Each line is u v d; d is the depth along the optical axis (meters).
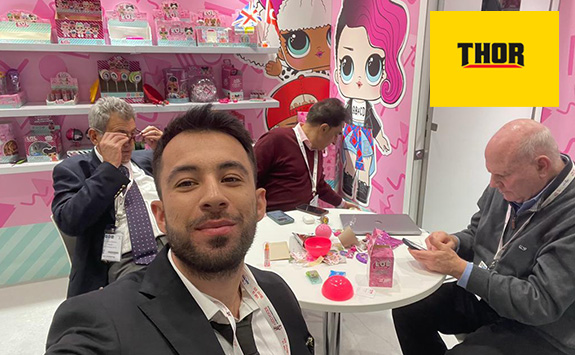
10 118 2.75
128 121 1.85
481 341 1.49
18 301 2.69
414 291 1.42
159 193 0.77
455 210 2.90
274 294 0.97
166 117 3.15
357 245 1.73
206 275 0.72
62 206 1.70
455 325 1.79
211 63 3.19
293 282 1.46
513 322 1.49
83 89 2.90
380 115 3.00
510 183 1.42
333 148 3.76
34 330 2.39
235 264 0.73
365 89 3.15
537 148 1.36
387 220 1.99
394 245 1.73
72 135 2.84
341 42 3.40
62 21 2.56
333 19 3.49
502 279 1.39
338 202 2.65
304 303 1.34
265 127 3.52
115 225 1.79
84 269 1.74
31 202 2.87
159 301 0.73
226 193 0.71
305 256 1.62
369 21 2.99
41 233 2.90
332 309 1.33
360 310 1.33
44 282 2.93
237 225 0.72
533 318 1.32
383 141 2.99
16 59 2.72
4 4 2.61
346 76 3.38
